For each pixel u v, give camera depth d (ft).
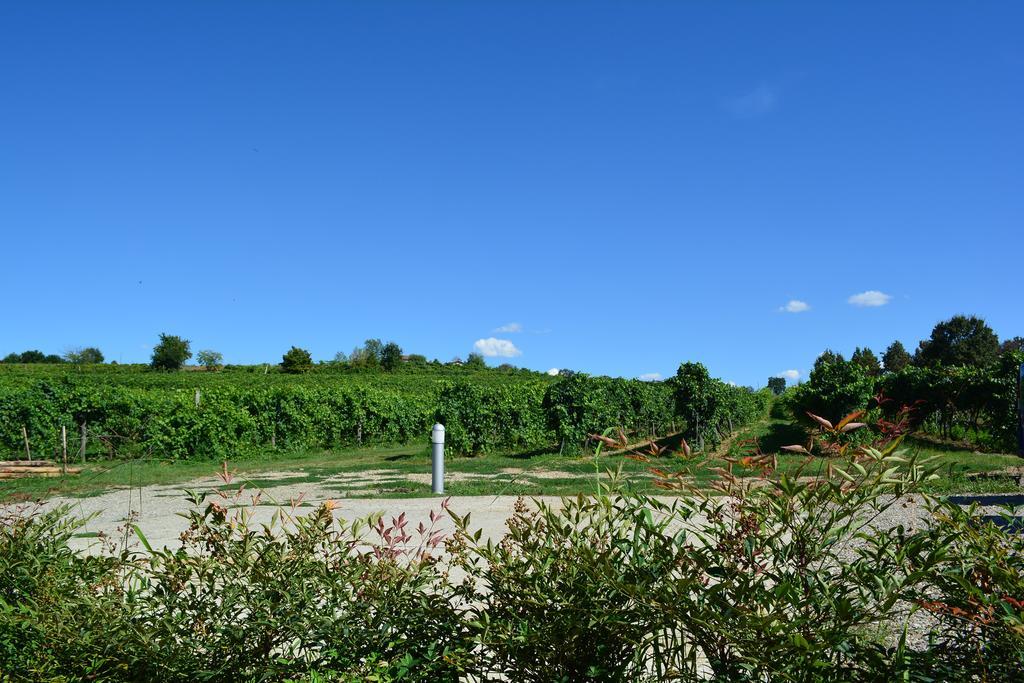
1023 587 6.57
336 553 8.52
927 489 7.41
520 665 7.34
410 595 7.97
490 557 7.89
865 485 6.85
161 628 7.80
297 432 71.92
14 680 8.07
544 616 7.40
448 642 7.74
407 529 25.73
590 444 70.49
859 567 6.61
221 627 7.85
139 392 65.21
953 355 167.12
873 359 190.29
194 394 69.00
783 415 152.66
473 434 74.43
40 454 60.54
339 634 7.77
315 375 205.16
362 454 71.46
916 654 6.89
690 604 6.40
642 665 7.23
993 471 42.52
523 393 77.82
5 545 9.88
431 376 212.02
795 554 6.86
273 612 7.86
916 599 6.73
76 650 8.06
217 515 8.41
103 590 9.62
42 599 9.02
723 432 83.20
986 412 65.21
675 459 7.97
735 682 6.55
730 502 8.00
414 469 55.57
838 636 6.18
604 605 7.07
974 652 6.94
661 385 104.58
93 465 55.47
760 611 6.49
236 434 66.64
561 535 7.75
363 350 241.14
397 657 7.77
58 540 10.41
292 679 7.59
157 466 56.80
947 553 7.15
